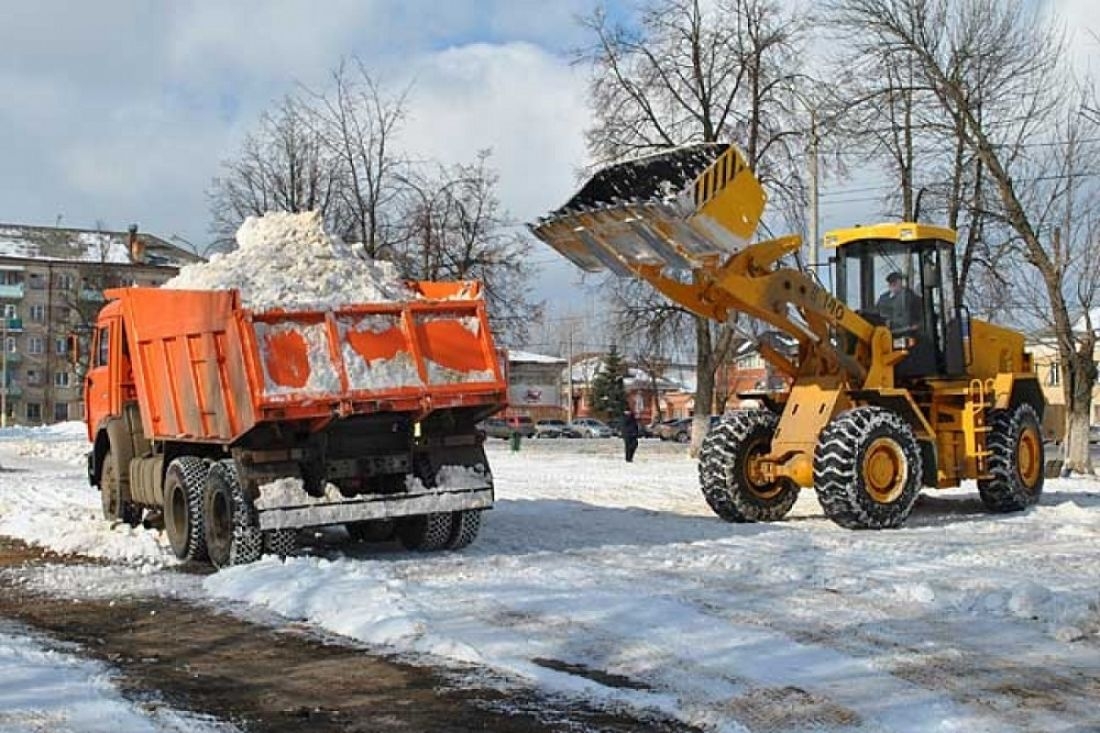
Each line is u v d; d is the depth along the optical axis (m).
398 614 8.34
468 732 5.92
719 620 8.23
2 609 9.23
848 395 13.91
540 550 11.91
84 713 6.13
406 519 12.25
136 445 13.97
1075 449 23.44
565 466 27.67
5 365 81.75
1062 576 9.87
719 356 31.77
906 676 6.77
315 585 9.48
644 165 12.93
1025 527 13.46
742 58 30.41
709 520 14.66
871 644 7.54
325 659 7.44
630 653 7.36
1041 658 7.18
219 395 11.09
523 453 37.81
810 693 6.46
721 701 6.33
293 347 10.77
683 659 7.21
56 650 7.77
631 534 13.21
